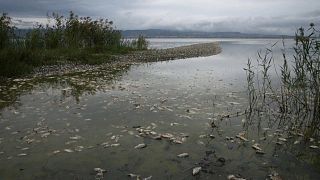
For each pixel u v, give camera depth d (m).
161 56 29.48
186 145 7.30
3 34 19.23
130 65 22.34
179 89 13.54
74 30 27.84
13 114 9.63
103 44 30.14
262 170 6.05
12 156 6.62
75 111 10.00
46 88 13.54
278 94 12.59
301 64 9.67
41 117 9.32
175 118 9.34
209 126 8.66
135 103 11.01
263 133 8.16
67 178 5.69
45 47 24.67
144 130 8.22
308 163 6.37
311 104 10.32
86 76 16.75
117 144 7.29
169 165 6.25
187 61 26.50
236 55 34.50
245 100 11.65
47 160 6.44
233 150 7.04
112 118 9.28
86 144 7.31
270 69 20.92
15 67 16.42
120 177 5.74
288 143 7.50
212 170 6.04
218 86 14.34
